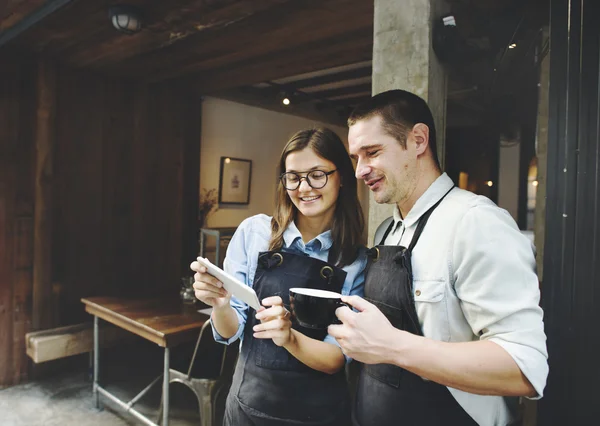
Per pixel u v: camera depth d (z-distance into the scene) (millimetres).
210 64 3588
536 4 2152
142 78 3984
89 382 3523
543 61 2541
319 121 6020
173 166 4320
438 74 1993
